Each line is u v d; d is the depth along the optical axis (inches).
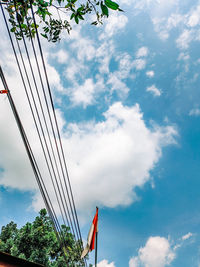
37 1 103.8
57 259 647.1
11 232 721.6
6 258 213.2
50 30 124.2
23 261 213.3
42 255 588.4
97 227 207.6
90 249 194.9
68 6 106.5
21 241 608.4
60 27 123.8
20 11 106.4
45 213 695.7
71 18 110.3
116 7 90.7
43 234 635.5
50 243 632.4
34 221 671.1
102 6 91.1
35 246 612.4
